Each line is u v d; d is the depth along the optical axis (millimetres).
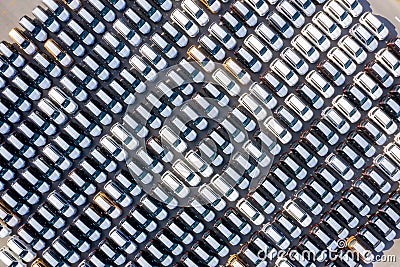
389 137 38375
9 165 37844
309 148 38188
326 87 37625
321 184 38156
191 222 37781
